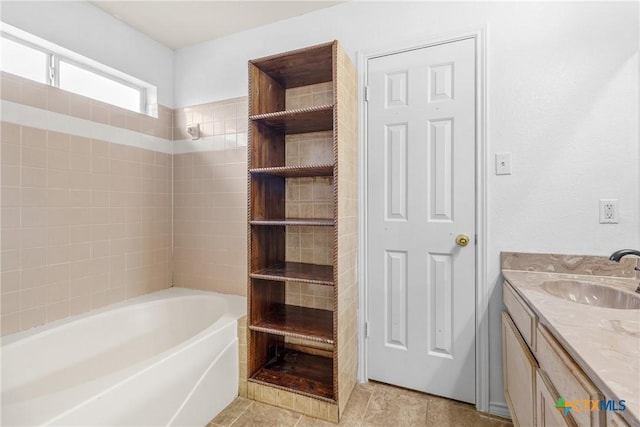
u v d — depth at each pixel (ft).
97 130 6.46
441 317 5.58
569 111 4.75
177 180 8.13
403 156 5.82
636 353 2.24
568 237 4.79
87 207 6.26
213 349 5.25
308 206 6.70
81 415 3.34
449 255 5.51
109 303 6.66
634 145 4.47
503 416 5.14
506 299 4.75
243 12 6.60
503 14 5.09
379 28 5.98
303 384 5.53
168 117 8.07
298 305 6.79
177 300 7.29
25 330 5.29
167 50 8.02
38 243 5.48
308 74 6.20
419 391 5.77
